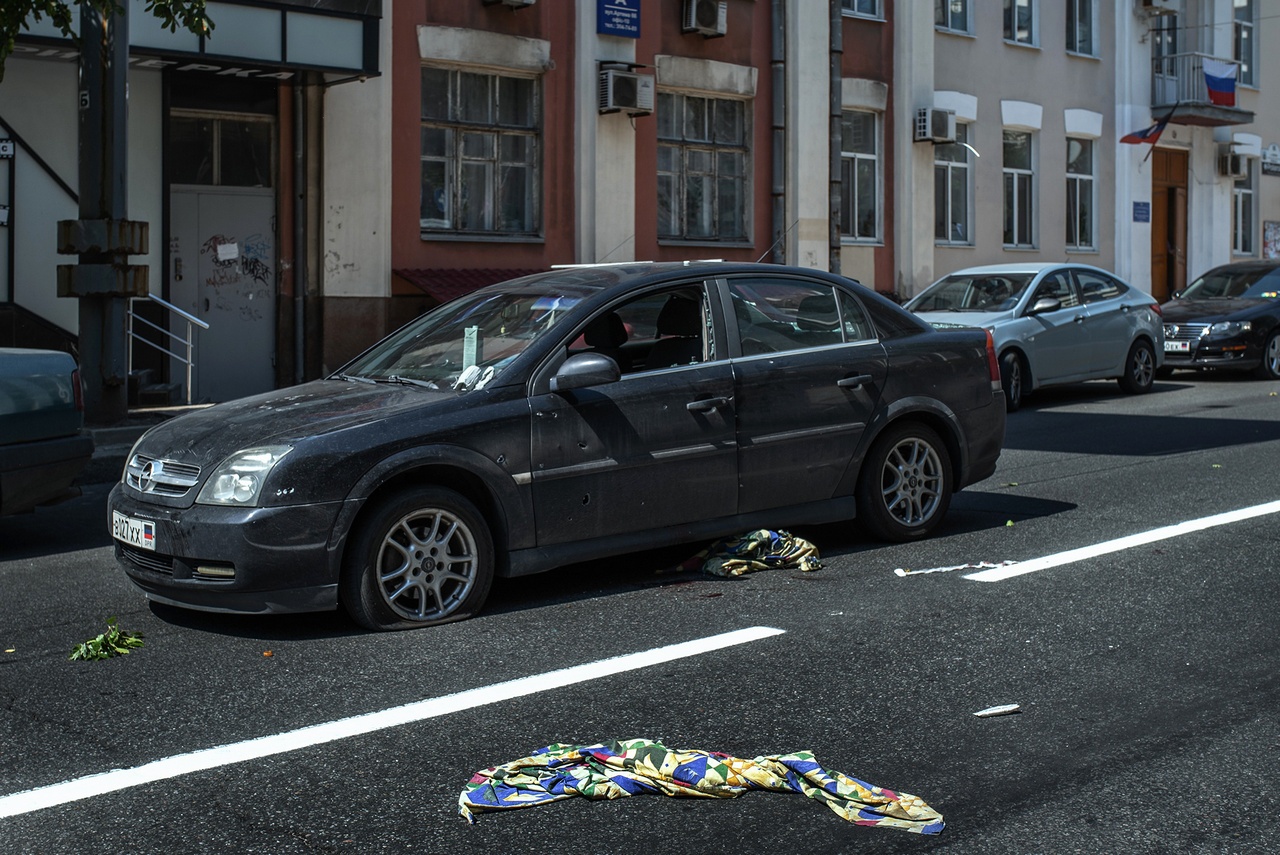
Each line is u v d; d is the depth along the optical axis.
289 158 16.06
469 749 4.48
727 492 6.91
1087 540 7.71
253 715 4.84
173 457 6.03
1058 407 15.38
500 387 6.27
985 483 9.91
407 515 5.95
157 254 15.17
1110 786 4.09
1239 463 10.62
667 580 6.86
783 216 20.84
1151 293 27.66
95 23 12.11
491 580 6.20
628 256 19.09
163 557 5.95
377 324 16.70
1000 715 4.75
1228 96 27.64
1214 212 29.28
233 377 15.95
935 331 7.93
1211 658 5.40
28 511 7.77
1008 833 3.76
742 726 4.67
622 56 18.86
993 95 24.11
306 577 5.75
